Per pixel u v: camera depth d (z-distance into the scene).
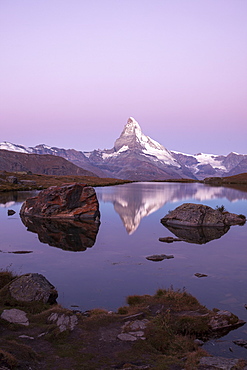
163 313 16.17
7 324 14.16
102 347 12.54
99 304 18.70
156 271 25.11
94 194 54.62
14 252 30.45
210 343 14.19
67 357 11.54
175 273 24.66
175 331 14.66
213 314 16.42
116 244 34.41
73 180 161.62
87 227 44.59
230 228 44.28
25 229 42.56
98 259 28.45
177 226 45.88
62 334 13.36
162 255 29.22
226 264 26.98
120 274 24.31
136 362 11.42
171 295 18.62
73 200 53.62
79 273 24.48
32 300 17.69
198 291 20.83
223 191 111.81
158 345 13.14
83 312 17.27
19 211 59.94
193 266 26.44
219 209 54.94
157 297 18.94
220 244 34.44
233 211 59.50
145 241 35.78
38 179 152.25
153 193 101.06
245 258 28.92
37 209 53.84
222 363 11.54
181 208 49.03
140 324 14.66
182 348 13.20
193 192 106.25
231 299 19.50
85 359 11.45
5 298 17.73
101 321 15.10
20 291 18.28
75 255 29.72
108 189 119.88
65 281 22.64
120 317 15.82
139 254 30.17
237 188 129.25
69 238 37.25
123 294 20.33
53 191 53.75
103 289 21.20
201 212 47.12
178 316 16.05
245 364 11.54
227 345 14.04
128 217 53.94
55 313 15.38
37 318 15.11
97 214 53.78
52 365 10.88
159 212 59.91
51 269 25.36
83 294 20.28
